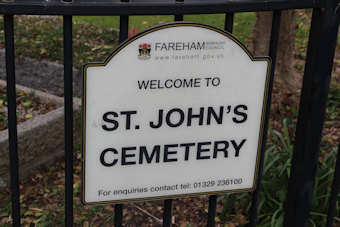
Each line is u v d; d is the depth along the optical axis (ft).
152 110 6.54
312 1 6.84
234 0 6.53
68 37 6.16
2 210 12.75
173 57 6.38
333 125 17.52
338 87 19.52
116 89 6.33
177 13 6.27
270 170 12.58
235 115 6.89
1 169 13.56
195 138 6.85
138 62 6.28
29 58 20.77
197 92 6.63
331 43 7.14
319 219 11.98
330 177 11.91
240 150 7.11
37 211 12.91
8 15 5.92
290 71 18.03
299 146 7.74
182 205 13.44
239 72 6.68
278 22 6.89
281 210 11.96
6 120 15.72
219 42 6.46
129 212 12.98
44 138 14.73
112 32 24.98
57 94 20.17
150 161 6.79
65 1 5.97
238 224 12.52
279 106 17.89
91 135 6.45
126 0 6.22
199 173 7.06
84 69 6.14
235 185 7.29
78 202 13.24
